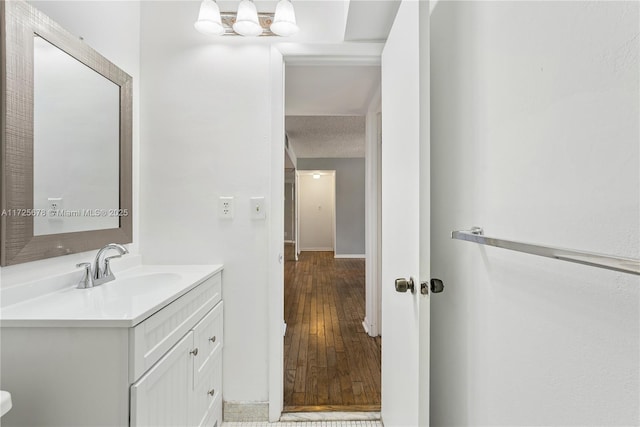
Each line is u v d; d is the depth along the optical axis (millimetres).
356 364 2283
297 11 1706
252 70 1702
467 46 930
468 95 925
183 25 1697
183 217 1699
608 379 487
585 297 528
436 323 1188
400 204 1272
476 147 880
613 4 470
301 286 4656
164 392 1062
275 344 1688
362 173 7438
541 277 628
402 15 1219
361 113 3131
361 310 3527
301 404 1814
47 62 1112
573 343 552
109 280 1332
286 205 7520
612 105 474
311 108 2977
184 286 1229
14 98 990
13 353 883
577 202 539
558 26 576
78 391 883
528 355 667
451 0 1042
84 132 1290
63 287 1187
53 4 1181
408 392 1175
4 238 966
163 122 1693
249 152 1701
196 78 1695
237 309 1703
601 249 494
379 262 2789
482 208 849
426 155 1006
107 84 1420
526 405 673
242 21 1504
